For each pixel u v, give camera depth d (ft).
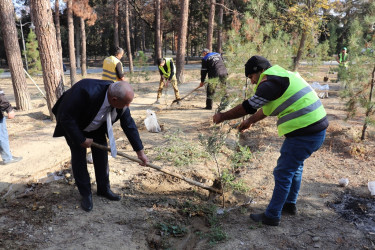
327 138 19.58
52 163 16.76
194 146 18.33
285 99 9.86
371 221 11.21
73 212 11.80
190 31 112.16
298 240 10.22
